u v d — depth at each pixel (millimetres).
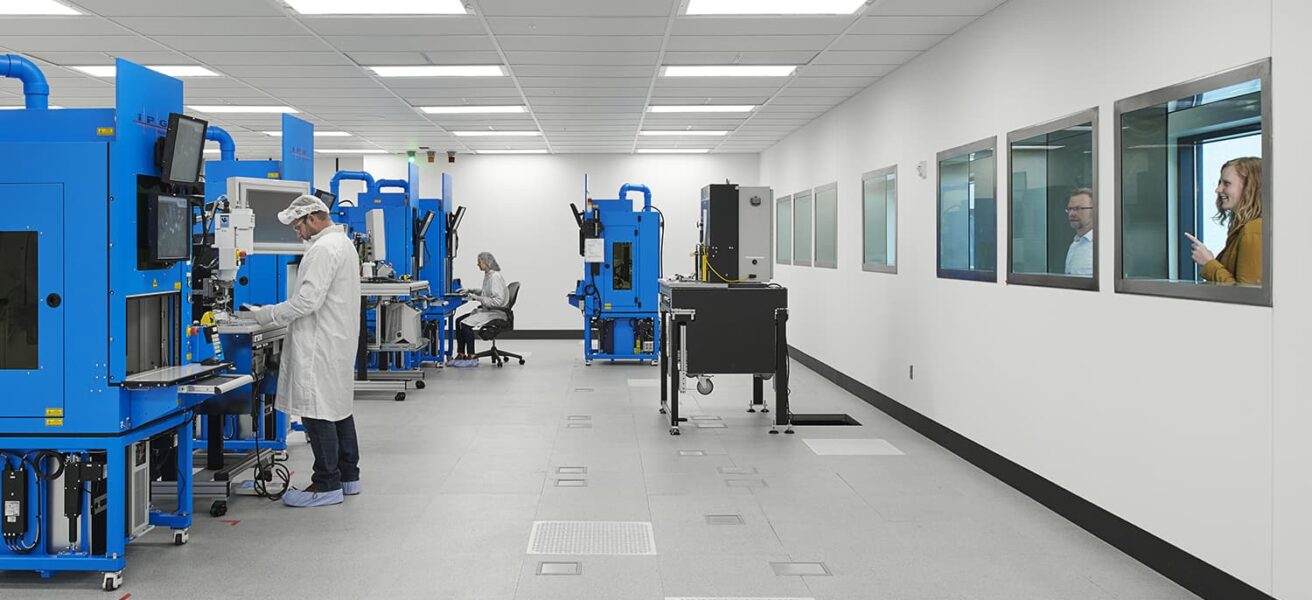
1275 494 2904
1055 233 4426
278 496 4551
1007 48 4957
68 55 6352
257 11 5207
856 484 4891
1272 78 2895
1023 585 3381
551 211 13344
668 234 13391
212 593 3252
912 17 5352
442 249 9836
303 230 4559
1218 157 3197
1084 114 4113
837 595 3256
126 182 3289
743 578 3418
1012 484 4855
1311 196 2738
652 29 5688
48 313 3240
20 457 3314
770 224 6582
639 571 3488
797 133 10727
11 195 3213
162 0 4953
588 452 5645
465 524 4105
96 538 3322
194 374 3428
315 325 4406
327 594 3242
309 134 6145
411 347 8375
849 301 8273
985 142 5246
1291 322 2824
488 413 7051
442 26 5590
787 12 5273
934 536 3977
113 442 3268
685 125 10281
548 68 6941
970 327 5441
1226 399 3137
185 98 8281
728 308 6211
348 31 5699
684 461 5410
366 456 5512
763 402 7316
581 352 11516
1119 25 3824
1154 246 3588
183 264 3676
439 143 11969
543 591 3271
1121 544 3805
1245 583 3047
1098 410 3992
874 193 7516
